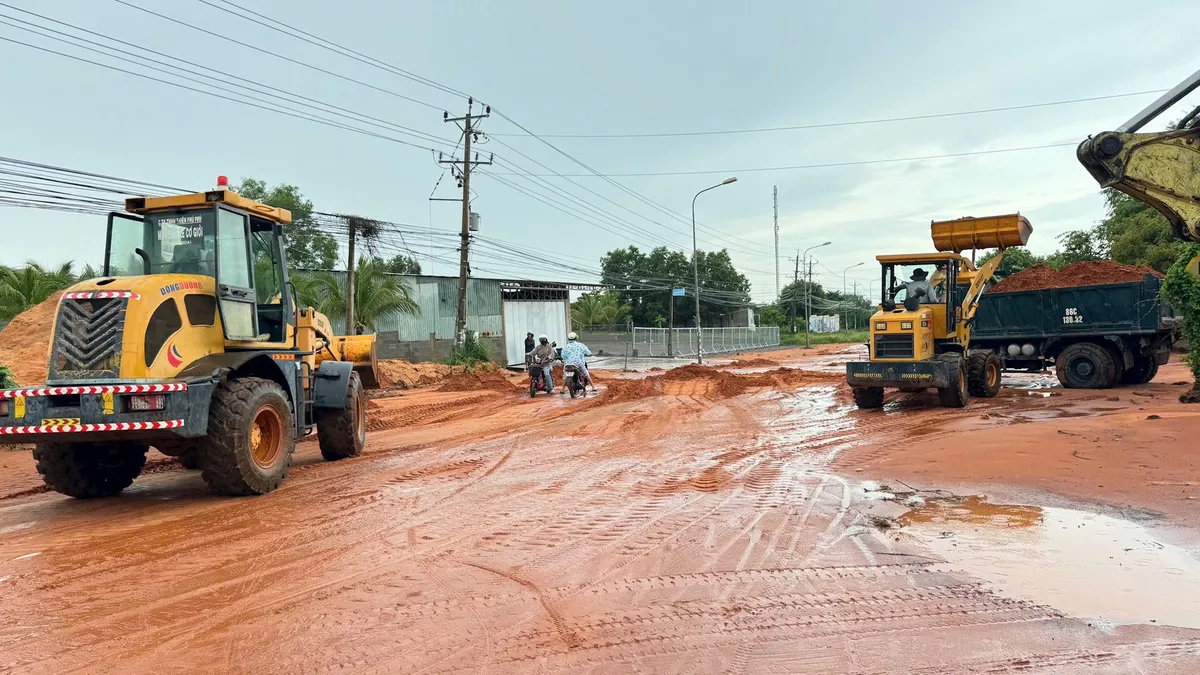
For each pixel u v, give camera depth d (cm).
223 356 810
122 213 837
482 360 3197
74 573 541
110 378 718
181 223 838
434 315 3475
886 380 1411
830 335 8800
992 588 463
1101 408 1284
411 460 1038
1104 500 661
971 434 1024
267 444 843
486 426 1420
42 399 699
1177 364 2311
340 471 961
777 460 945
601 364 4084
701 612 438
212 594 490
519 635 411
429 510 717
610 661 376
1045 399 1491
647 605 451
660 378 2345
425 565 542
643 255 7588
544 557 554
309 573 530
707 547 567
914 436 1099
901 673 355
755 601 452
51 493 886
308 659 387
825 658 373
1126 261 2991
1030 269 1970
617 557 549
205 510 739
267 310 946
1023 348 1791
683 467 917
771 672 360
